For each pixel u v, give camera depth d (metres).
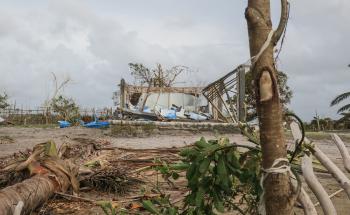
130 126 19.06
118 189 5.83
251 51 1.94
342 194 5.57
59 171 5.21
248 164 2.67
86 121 34.91
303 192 2.29
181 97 23.25
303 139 2.41
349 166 2.48
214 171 2.65
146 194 5.19
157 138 17.08
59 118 37.56
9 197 3.83
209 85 20.17
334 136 2.65
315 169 7.09
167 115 21.44
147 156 9.37
